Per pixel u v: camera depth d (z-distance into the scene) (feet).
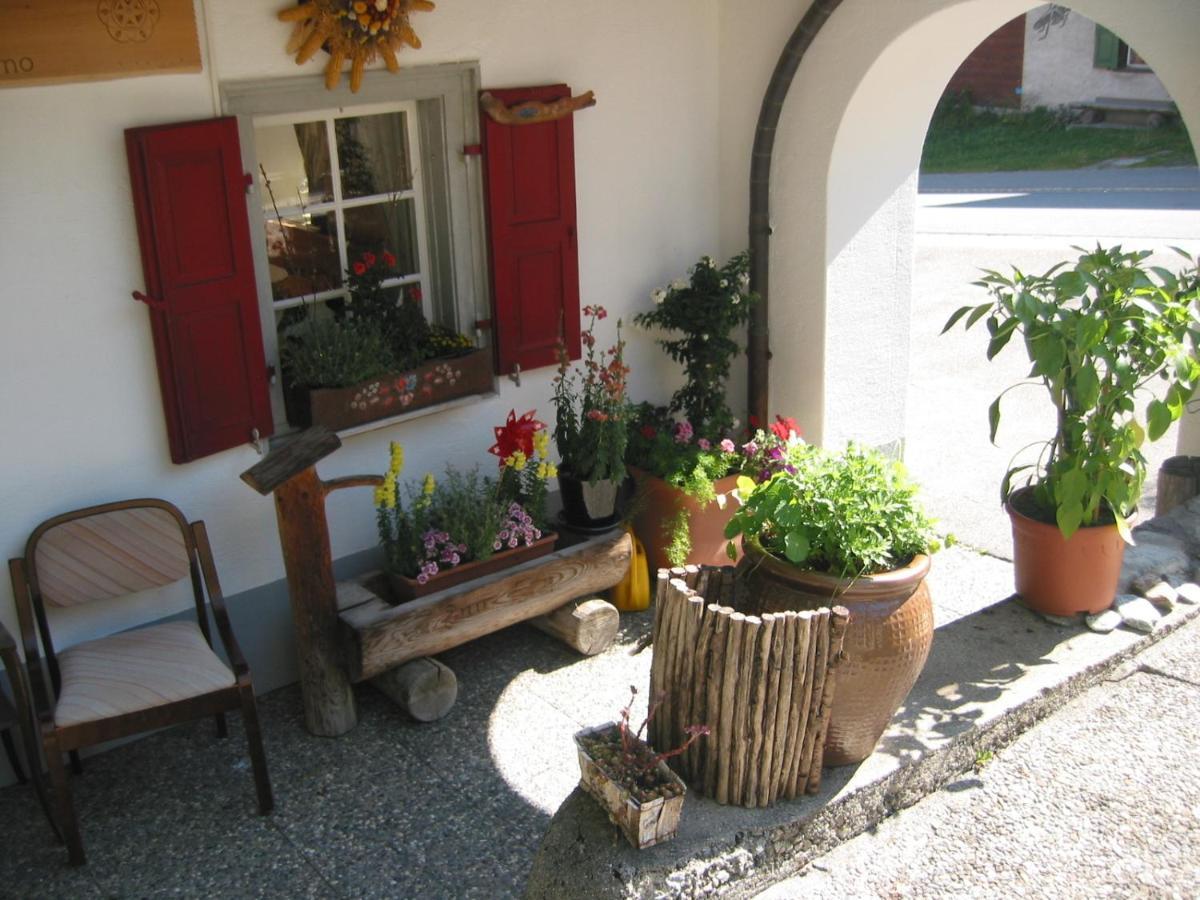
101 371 13.70
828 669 11.84
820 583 12.34
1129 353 15.34
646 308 19.42
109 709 12.22
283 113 15.44
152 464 14.33
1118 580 16.83
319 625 14.32
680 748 11.56
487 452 17.63
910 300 20.31
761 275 19.34
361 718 15.10
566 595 16.06
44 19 12.41
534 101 16.74
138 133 13.10
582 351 18.53
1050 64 63.36
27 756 12.94
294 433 15.69
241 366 14.56
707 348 18.57
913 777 13.28
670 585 11.98
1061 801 13.29
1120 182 52.08
